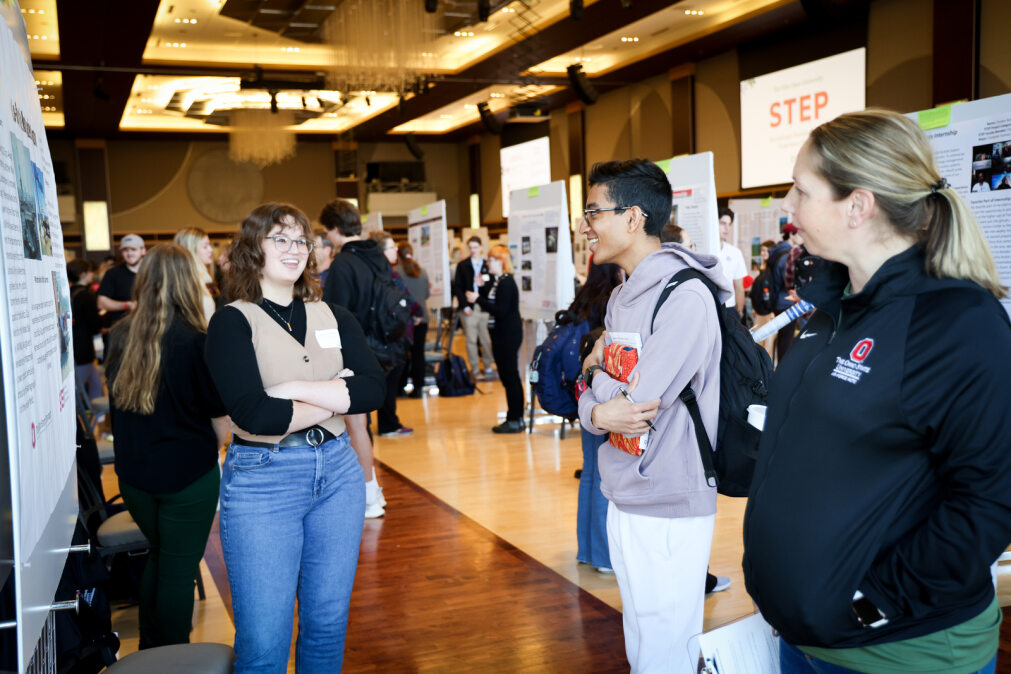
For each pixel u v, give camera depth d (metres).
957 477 1.02
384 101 18.22
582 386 1.95
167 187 21.19
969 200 2.83
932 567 1.02
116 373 2.54
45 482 1.18
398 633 2.99
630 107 16.77
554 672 2.64
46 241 1.37
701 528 1.80
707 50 14.17
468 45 14.61
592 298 3.33
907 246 1.12
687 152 15.19
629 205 1.83
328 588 2.04
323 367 2.09
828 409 1.11
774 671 1.31
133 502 2.57
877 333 1.08
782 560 1.13
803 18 12.29
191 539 2.57
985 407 0.99
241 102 17.91
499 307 6.52
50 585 1.18
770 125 13.55
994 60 10.23
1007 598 2.89
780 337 7.27
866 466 1.08
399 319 4.65
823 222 1.15
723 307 1.83
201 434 2.55
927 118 2.94
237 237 2.07
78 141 19.83
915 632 1.07
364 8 12.22
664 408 1.77
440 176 23.41
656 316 1.75
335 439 2.05
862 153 1.10
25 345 1.07
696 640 1.28
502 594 3.32
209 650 1.78
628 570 1.86
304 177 22.27
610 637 2.89
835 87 12.35
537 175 19.94
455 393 8.65
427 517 4.42
